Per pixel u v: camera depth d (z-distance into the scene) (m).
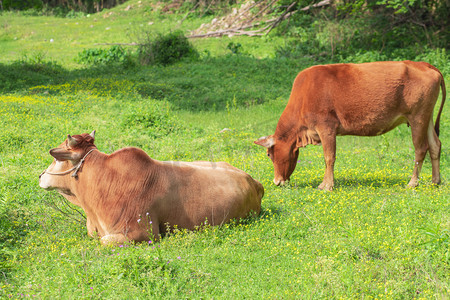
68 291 4.02
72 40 30.19
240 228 5.45
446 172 7.97
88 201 5.23
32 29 33.69
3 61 22.19
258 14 27.73
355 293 3.94
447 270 4.24
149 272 4.22
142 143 9.86
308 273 4.32
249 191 5.72
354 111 6.80
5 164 7.96
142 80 17.88
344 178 7.50
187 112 13.38
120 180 5.13
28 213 6.02
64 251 4.85
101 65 21.86
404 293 3.95
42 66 19.86
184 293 4.09
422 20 22.05
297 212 5.87
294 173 7.98
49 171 5.38
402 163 8.55
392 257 4.49
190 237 5.08
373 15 23.00
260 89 16.17
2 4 44.84
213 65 20.45
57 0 48.72
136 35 28.31
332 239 4.96
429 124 7.02
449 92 14.38
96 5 45.91
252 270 4.49
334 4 24.91
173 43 22.52
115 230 5.09
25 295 3.97
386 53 20.72
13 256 4.79
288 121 7.16
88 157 5.24
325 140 6.92
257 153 9.28
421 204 5.85
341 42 21.59
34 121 10.66
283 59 20.53
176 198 5.26
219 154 9.26
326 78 6.84
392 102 6.73
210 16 32.03
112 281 4.18
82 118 11.52
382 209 5.81
